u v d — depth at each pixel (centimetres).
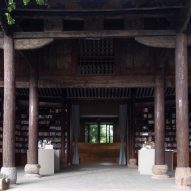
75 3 1323
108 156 2700
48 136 2306
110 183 1370
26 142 2255
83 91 2280
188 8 1160
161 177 1544
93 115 2619
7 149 1288
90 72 1752
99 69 1747
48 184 1330
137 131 2308
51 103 2292
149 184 1337
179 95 1259
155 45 1302
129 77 1720
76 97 2314
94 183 1368
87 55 1755
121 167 2191
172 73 1697
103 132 3044
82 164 2438
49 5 1315
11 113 1304
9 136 1294
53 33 1322
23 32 1327
